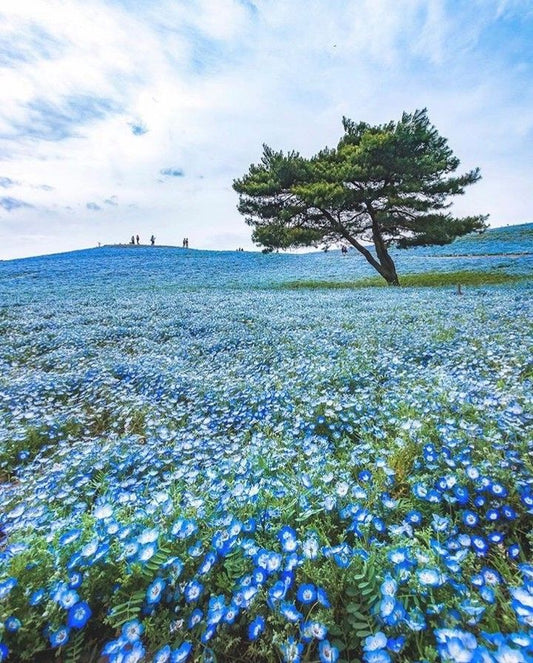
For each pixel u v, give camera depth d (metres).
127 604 2.18
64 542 2.42
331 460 3.73
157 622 2.12
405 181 24.33
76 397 6.68
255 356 8.43
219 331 11.70
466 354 7.31
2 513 3.43
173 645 2.01
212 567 2.37
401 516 2.90
